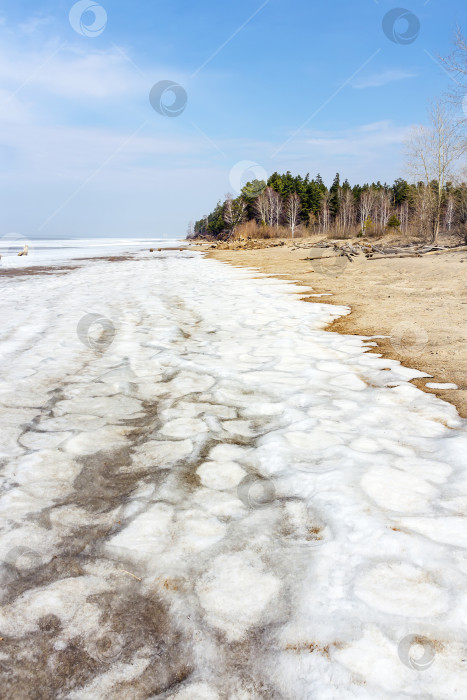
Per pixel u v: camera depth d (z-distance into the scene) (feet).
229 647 5.97
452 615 6.14
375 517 8.27
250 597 6.72
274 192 213.25
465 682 5.25
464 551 7.33
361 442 11.41
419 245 79.20
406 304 30.89
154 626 6.37
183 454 11.24
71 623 6.44
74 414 13.88
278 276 53.31
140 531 8.34
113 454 11.37
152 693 5.48
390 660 5.56
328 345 21.25
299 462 10.50
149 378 17.13
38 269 72.02
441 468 10.00
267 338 22.84
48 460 11.07
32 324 27.43
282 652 5.82
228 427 12.74
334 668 5.53
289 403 14.25
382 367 17.67
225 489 9.64
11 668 5.79
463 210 84.58
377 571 7.01
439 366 17.48
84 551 7.90
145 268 71.92
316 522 8.38
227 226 225.56
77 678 5.67
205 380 16.72
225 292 40.34
